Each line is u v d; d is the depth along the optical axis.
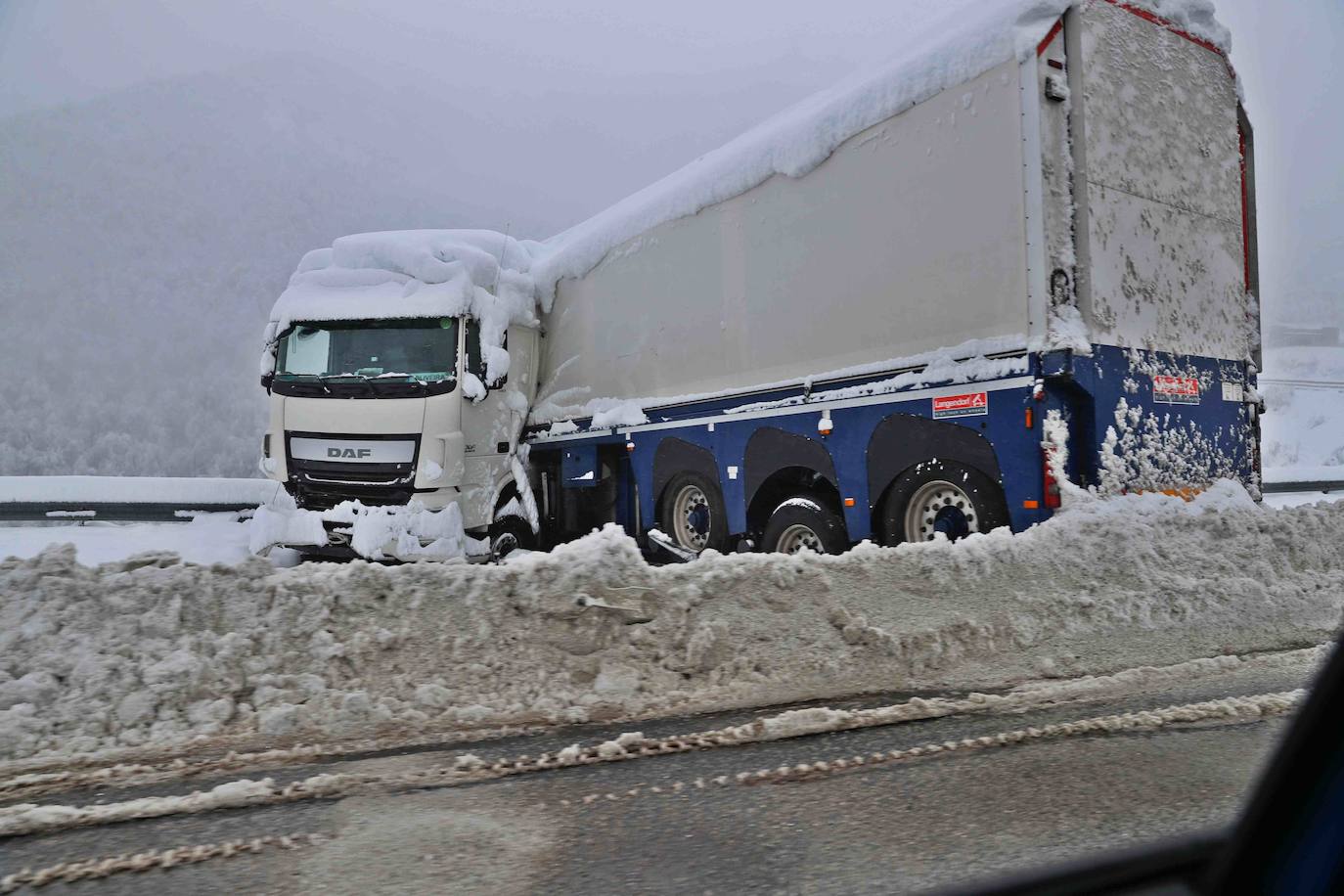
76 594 3.64
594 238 9.66
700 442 7.87
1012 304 5.21
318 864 2.38
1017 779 2.94
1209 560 5.13
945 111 5.66
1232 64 6.41
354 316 9.59
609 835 2.55
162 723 3.37
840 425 6.33
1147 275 5.57
